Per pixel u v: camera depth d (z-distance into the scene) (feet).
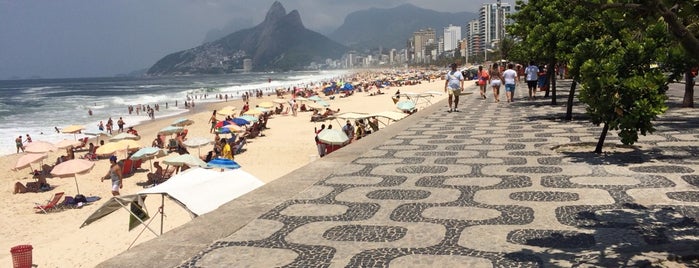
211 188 26.71
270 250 14.57
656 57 21.29
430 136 40.04
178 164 53.93
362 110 136.26
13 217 51.01
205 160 69.92
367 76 559.79
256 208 19.12
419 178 23.88
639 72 23.50
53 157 92.53
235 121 98.89
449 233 15.52
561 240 14.39
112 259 14.01
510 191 20.48
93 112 187.52
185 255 14.29
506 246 14.15
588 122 43.32
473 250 13.96
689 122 40.04
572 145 31.30
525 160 27.37
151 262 13.78
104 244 39.37
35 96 324.80
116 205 29.30
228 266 13.41
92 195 59.11
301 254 14.19
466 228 15.94
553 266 12.53
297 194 21.29
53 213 51.93
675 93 72.13
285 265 13.39
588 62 24.38
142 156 66.49
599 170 23.61
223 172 28.60
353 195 20.85
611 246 13.70
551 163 26.05
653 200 17.95
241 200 20.35
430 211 18.07
